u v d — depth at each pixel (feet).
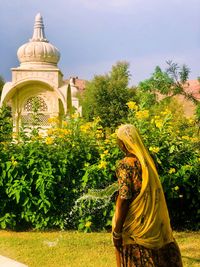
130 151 12.64
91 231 24.21
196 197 25.09
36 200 24.35
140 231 12.21
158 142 24.40
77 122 26.76
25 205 24.41
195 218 25.36
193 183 24.90
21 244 21.48
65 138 25.91
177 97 20.56
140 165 12.37
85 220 24.17
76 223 24.70
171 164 24.25
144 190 12.16
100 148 25.00
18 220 24.91
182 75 18.89
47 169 24.30
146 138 24.41
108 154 24.36
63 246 21.07
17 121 47.96
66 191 24.67
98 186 24.38
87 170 24.36
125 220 12.34
